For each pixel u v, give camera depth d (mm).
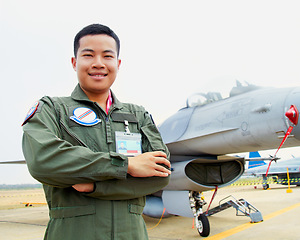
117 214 1119
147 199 6875
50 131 1100
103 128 1268
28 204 16234
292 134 4160
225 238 4738
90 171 1020
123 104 1514
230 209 8773
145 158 1153
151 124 1460
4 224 7645
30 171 1033
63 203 1116
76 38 1405
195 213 5195
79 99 1311
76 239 1054
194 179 5750
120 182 1119
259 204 9734
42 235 5906
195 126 5645
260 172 26438
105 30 1380
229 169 5922
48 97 1282
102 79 1344
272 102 4371
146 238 1251
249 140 4664
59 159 1016
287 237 4617
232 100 5168
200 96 5980
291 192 15430
